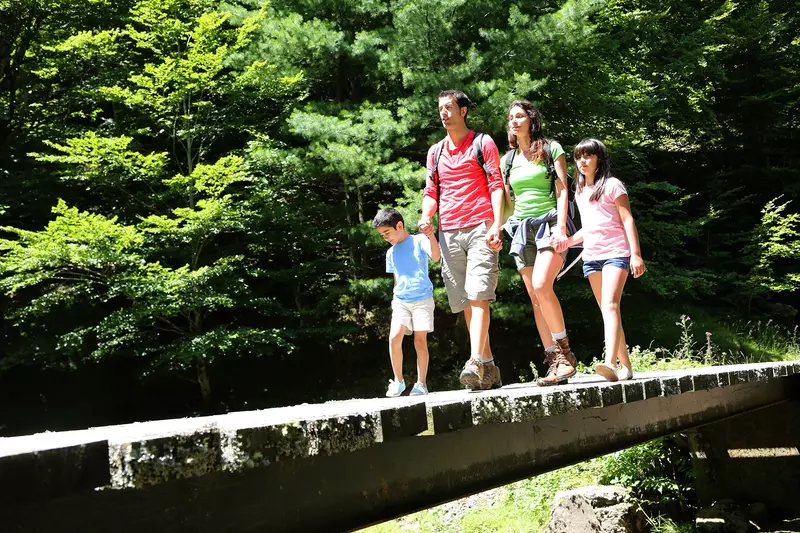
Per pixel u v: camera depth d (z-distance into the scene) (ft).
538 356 44.06
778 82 58.90
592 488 19.19
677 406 16.65
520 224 13.04
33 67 45.03
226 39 40.29
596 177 13.66
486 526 21.38
